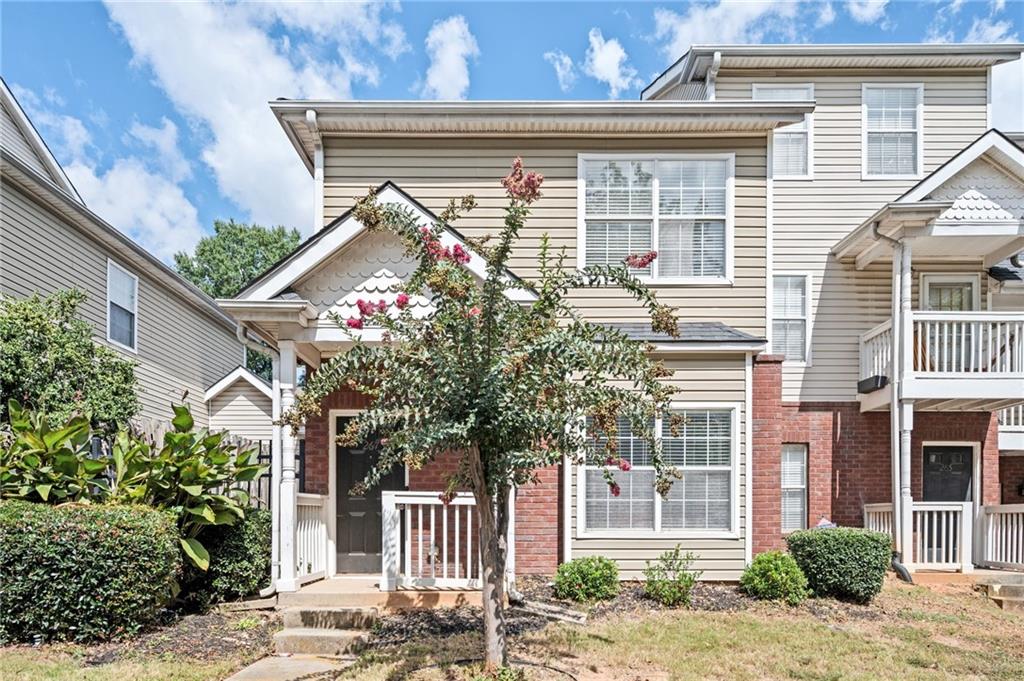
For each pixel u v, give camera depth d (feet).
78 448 26.14
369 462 30.04
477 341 15.80
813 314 38.83
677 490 29.14
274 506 25.21
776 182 39.55
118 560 20.59
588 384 16.88
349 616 22.52
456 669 17.49
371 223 16.63
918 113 39.52
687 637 21.16
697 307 32.94
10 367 29.86
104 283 44.06
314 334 25.93
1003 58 38.40
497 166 33.71
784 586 25.88
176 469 24.02
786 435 38.22
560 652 19.33
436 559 28.32
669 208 33.50
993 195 34.78
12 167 32.71
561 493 29.37
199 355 60.13
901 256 33.76
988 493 37.45
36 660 18.51
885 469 37.83
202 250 133.69
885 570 27.09
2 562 19.80
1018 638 23.38
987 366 34.12
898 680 18.33
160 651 19.89
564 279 17.16
